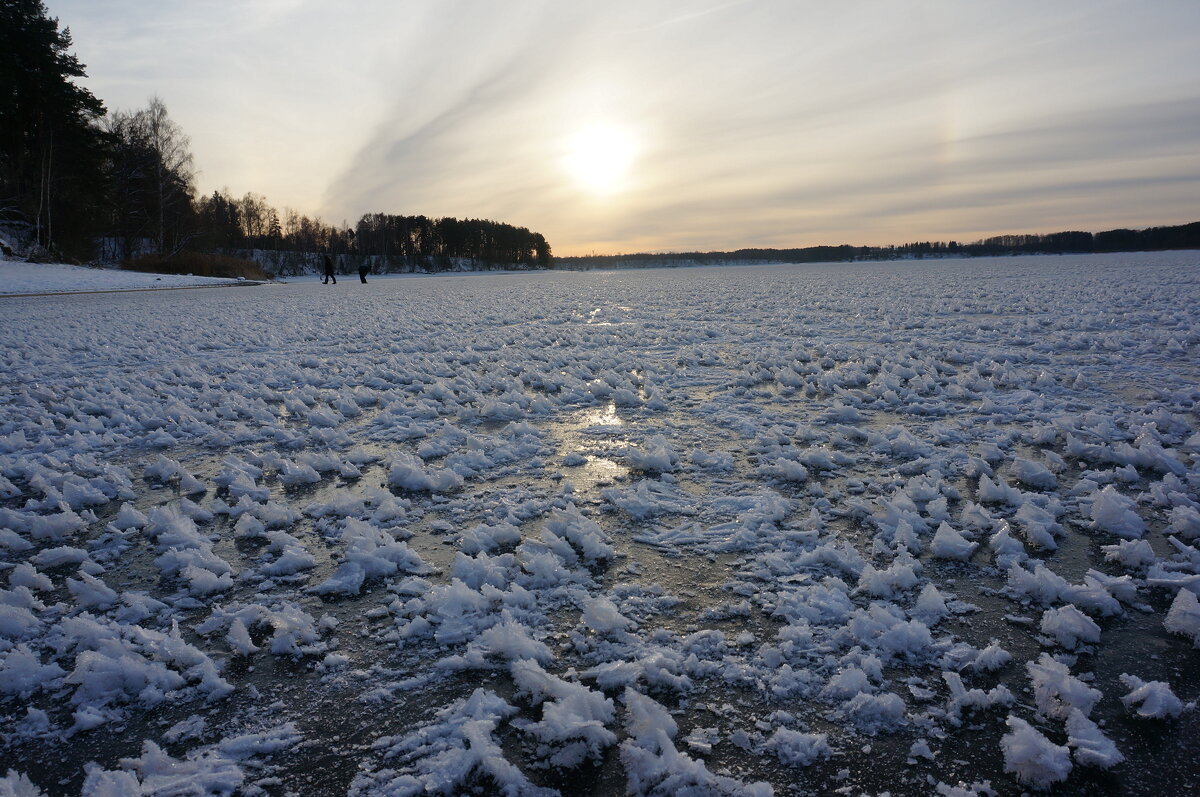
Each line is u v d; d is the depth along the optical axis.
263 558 3.29
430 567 3.12
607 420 5.97
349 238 99.31
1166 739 1.91
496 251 123.56
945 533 3.13
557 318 15.73
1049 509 3.55
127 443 5.52
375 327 14.50
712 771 1.85
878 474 4.30
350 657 2.44
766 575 2.94
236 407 6.67
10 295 26.53
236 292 30.88
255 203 90.44
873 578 2.78
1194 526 3.20
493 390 7.45
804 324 13.03
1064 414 5.54
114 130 49.06
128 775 1.80
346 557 3.21
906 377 7.48
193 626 2.70
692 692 2.19
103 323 15.62
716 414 6.05
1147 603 2.64
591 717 2.04
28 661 2.38
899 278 32.78
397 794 1.78
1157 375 7.05
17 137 39.56
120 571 3.21
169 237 52.19
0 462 4.93
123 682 2.31
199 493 4.33
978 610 2.62
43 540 3.60
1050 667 2.14
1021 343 9.79
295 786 1.84
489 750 1.87
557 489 4.17
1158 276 23.67
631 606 2.72
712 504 3.82
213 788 1.83
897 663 2.29
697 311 16.61
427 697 2.20
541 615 2.66
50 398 7.33
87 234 44.75
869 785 1.79
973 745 1.92
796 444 5.03
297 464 4.70
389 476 4.41
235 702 2.21
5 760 1.99
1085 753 1.83
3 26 37.91
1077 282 22.28
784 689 2.17
